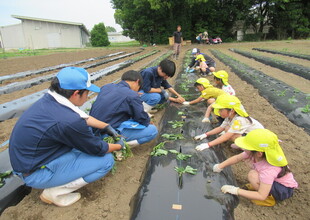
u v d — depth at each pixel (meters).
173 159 3.43
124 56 20.22
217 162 3.47
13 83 10.01
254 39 32.97
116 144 3.41
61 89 2.65
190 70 10.49
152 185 2.93
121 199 3.29
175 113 5.32
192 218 2.44
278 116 5.93
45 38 39.06
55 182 2.90
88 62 17.50
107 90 3.97
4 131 5.58
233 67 11.83
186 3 29.03
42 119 2.59
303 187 3.43
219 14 32.22
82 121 2.70
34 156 2.66
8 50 34.84
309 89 8.12
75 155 2.99
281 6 29.77
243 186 3.31
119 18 34.06
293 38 33.22
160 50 26.28
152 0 26.67
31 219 2.98
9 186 3.39
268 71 11.42
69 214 3.03
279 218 2.94
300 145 4.54
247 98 7.35
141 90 5.89
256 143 2.78
